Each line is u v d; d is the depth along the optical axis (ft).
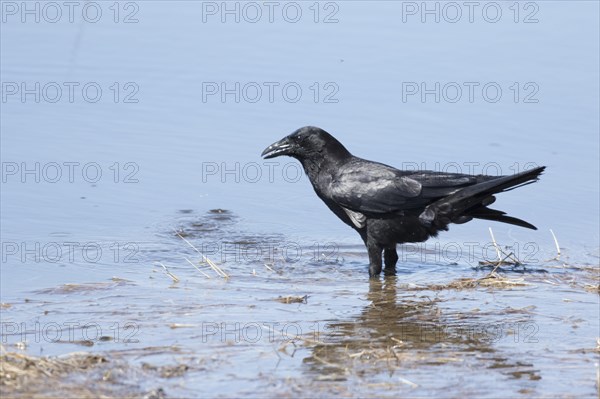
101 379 30.83
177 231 51.98
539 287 44.11
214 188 58.44
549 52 77.10
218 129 66.69
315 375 31.99
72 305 40.47
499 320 39.04
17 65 76.18
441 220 47.32
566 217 54.65
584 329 37.78
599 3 86.69
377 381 31.50
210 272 46.09
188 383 30.94
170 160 61.87
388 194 47.24
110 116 68.44
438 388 30.94
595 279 45.42
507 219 47.98
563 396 30.42
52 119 67.72
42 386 29.94
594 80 72.33
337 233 53.11
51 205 54.90
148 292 42.55
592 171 60.08
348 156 50.60
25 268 45.93
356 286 44.75
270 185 59.57
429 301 41.96
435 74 73.92
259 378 31.60
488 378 31.94
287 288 43.88
